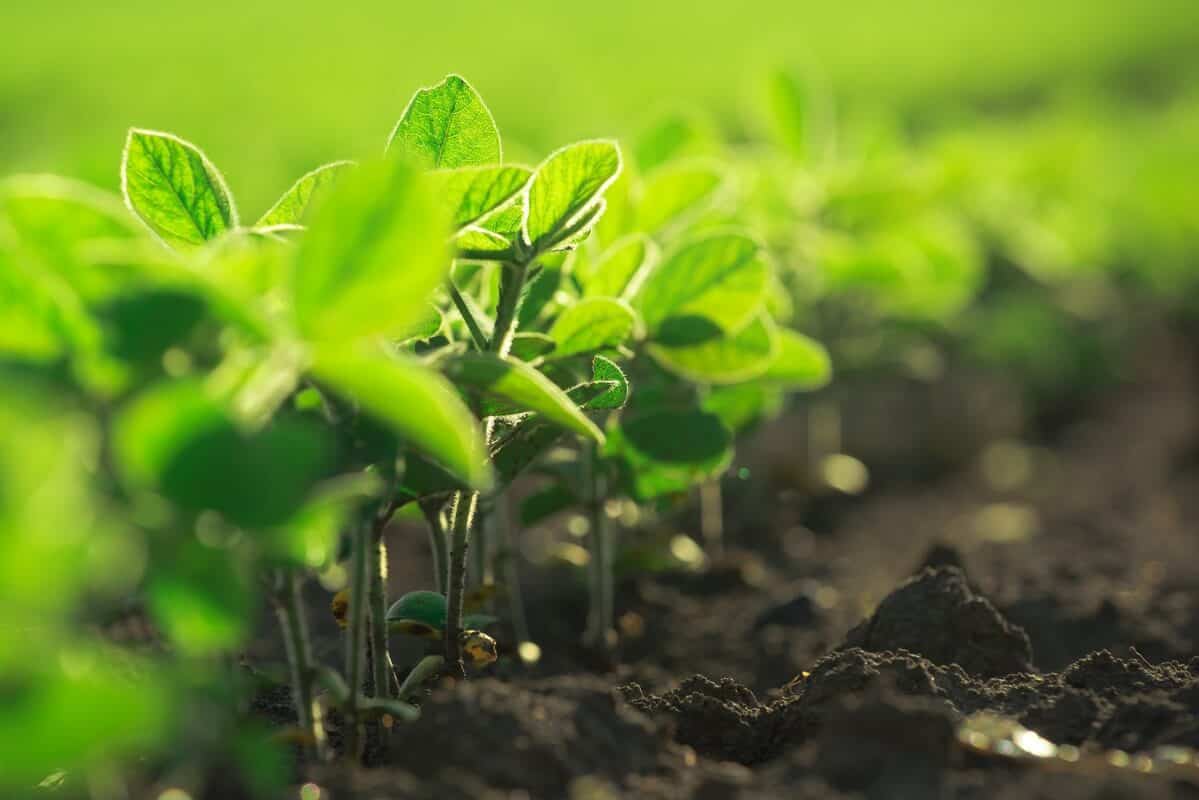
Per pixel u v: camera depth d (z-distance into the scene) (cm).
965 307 187
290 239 81
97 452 73
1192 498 158
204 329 74
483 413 82
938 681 87
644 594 116
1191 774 80
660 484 98
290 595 80
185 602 72
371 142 181
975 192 188
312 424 77
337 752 86
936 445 186
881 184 132
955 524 148
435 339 85
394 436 77
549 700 83
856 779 80
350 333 73
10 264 73
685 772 82
